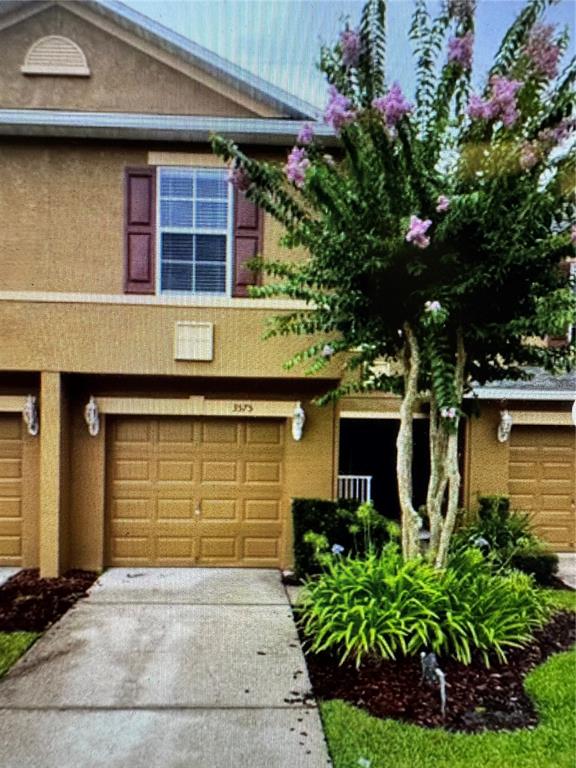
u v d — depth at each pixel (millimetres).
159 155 8109
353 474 11750
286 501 8781
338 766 3869
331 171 5758
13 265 7977
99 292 8102
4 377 8461
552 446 9844
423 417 9500
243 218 8234
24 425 8586
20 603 7059
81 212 8047
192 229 8203
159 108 7969
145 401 8609
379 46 4547
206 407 8688
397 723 4348
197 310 8125
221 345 8164
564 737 4137
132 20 7410
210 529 8859
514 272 5465
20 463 8617
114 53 7906
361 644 5109
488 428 9656
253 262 6898
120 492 8750
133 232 8125
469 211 5027
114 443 8742
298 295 6270
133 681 5059
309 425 8789
